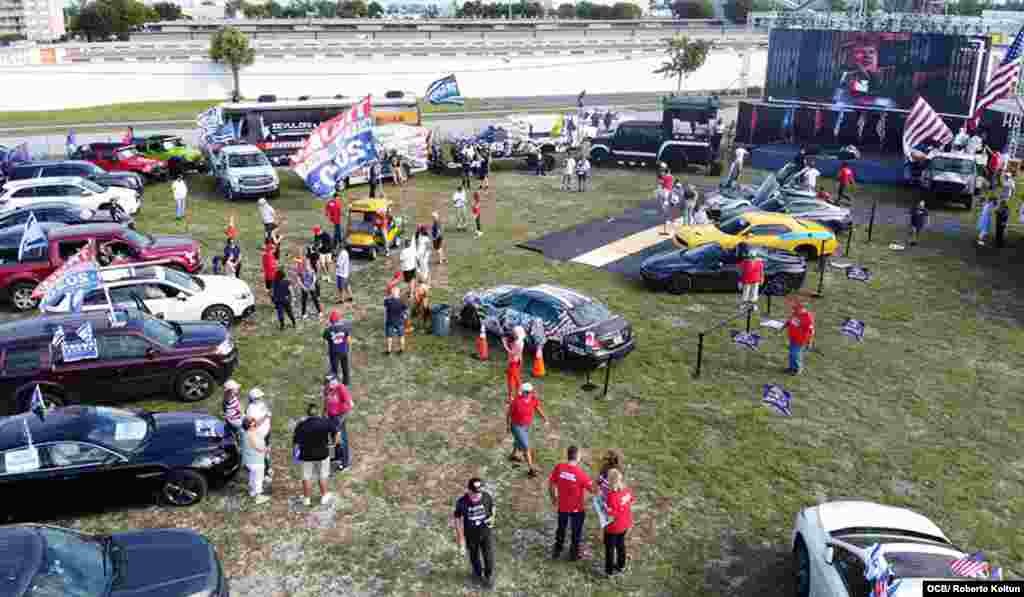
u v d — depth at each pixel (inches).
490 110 2608.3
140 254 787.4
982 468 519.2
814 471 510.6
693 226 973.2
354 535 439.5
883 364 683.4
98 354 559.5
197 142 1824.6
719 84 3649.1
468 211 1221.7
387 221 997.8
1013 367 682.2
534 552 426.3
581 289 861.8
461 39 3713.1
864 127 1729.8
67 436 439.5
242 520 451.2
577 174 1454.2
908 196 1348.4
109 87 2728.8
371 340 719.7
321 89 3036.4
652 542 435.8
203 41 3464.6
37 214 933.2
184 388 587.5
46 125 2112.5
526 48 3646.7
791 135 1801.2
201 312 706.2
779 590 398.6
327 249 908.6
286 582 400.2
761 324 703.7
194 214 1168.8
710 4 5890.8
